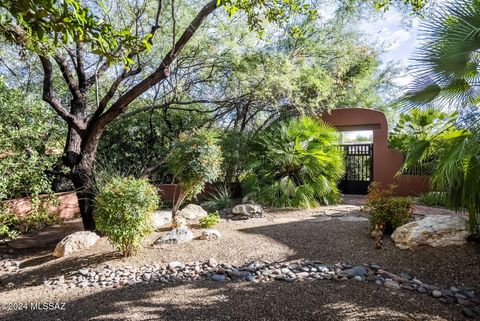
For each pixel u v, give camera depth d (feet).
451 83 10.88
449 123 12.14
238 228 17.21
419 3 13.46
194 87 28.53
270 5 10.20
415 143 14.05
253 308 8.20
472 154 10.04
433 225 12.40
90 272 12.04
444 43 9.92
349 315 7.80
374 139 29.07
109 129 28.91
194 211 21.66
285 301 8.58
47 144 18.28
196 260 12.55
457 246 11.75
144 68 24.27
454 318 7.79
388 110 41.86
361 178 30.66
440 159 11.80
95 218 13.64
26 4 3.75
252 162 25.40
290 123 25.79
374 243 13.44
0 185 14.46
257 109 29.84
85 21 4.12
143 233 13.47
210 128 30.07
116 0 19.16
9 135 15.42
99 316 8.02
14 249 17.53
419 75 11.04
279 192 23.57
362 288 9.44
